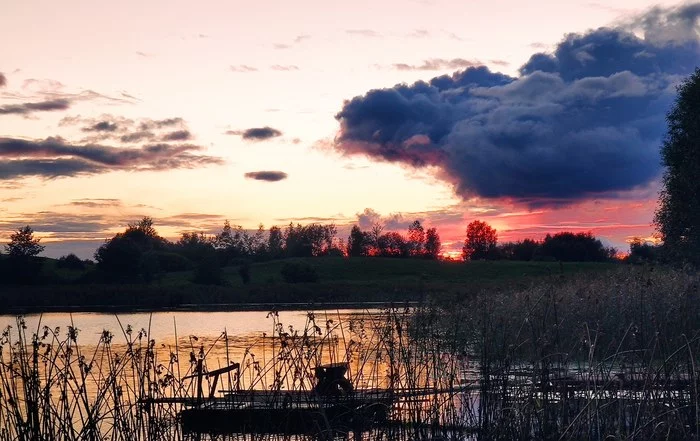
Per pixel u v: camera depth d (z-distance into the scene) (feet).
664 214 138.10
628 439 32.01
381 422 39.24
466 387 40.65
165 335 117.60
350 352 43.78
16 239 282.36
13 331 105.50
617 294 62.54
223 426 41.11
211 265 296.30
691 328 45.09
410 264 344.69
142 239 431.43
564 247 320.91
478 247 382.83
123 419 38.04
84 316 185.88
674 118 141.49
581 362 44.04
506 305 64.39
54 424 36.01
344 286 249.34
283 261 380.37
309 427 40.73
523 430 35.94
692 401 33.86
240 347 89.04
